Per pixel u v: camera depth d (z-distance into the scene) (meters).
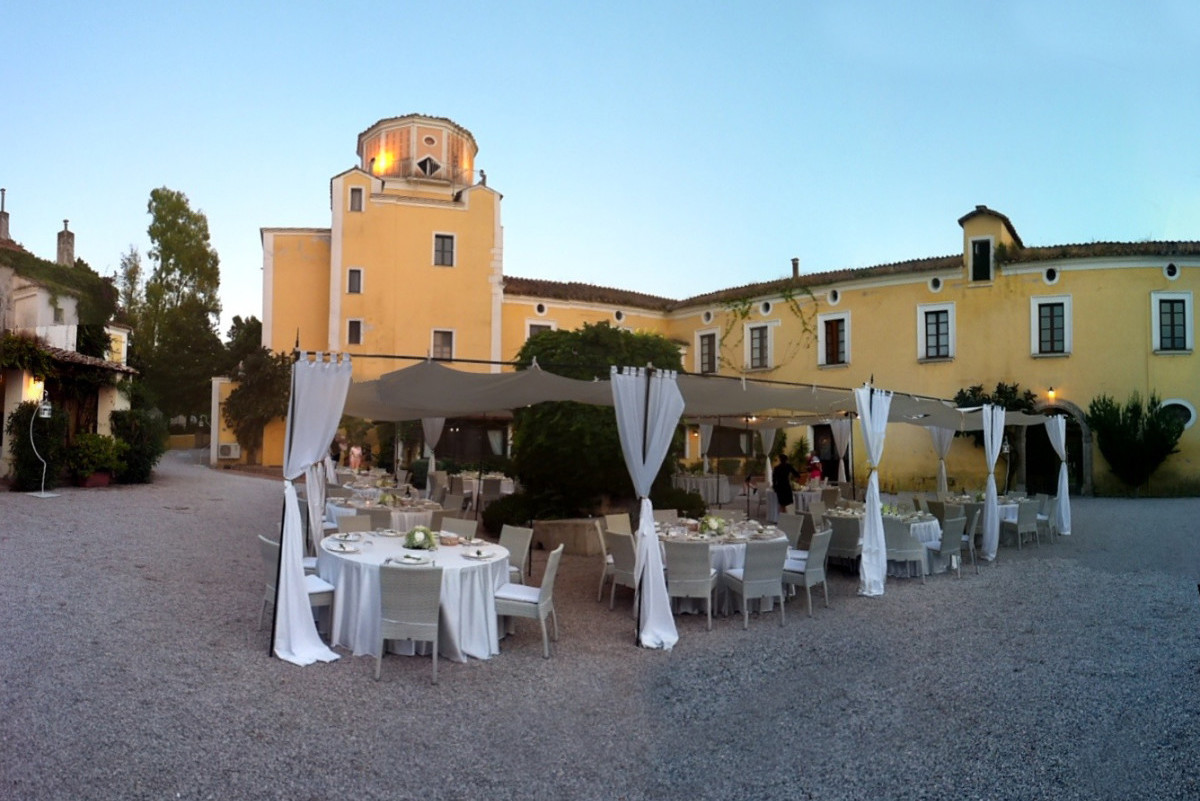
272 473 24.30
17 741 4.21
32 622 6.34
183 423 42.12
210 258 41.00
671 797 3.96
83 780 3.84
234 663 5.74
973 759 4.46
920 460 23.56
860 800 3.96
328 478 14.06
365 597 6.12
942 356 23.50
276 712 4.87
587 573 10.05
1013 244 23.70
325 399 6.60
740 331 27.97
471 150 31.61
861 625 7.54
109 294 20.81
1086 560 11.38
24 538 9.80
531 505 12.56
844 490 17.14
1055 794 4.04
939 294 23.70
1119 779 4.21
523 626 7.32
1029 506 12.50
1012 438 21.81
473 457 23.00
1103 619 7.77
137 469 17.45
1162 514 16.84
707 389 10.02
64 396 16.64
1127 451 20.58
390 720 4.85
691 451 27.39
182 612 7.02
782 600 7.56
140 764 4.05
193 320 38.94
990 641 6.96
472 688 5.50
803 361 26.23
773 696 5.50
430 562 6.18
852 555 9.79
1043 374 22.20
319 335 28.02
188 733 4.47
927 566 10.30
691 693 5.54
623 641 6.85
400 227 27.34
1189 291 21.19
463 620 6.16
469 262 27.95
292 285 28.08
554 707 5.18
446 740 4.58
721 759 4.43
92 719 4.56
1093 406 21.38
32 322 18.47
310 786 3.93
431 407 12.16
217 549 10.15
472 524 8.55
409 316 27.19
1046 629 7.38
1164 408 20.81
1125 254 21.48
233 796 3.79
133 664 5.55
